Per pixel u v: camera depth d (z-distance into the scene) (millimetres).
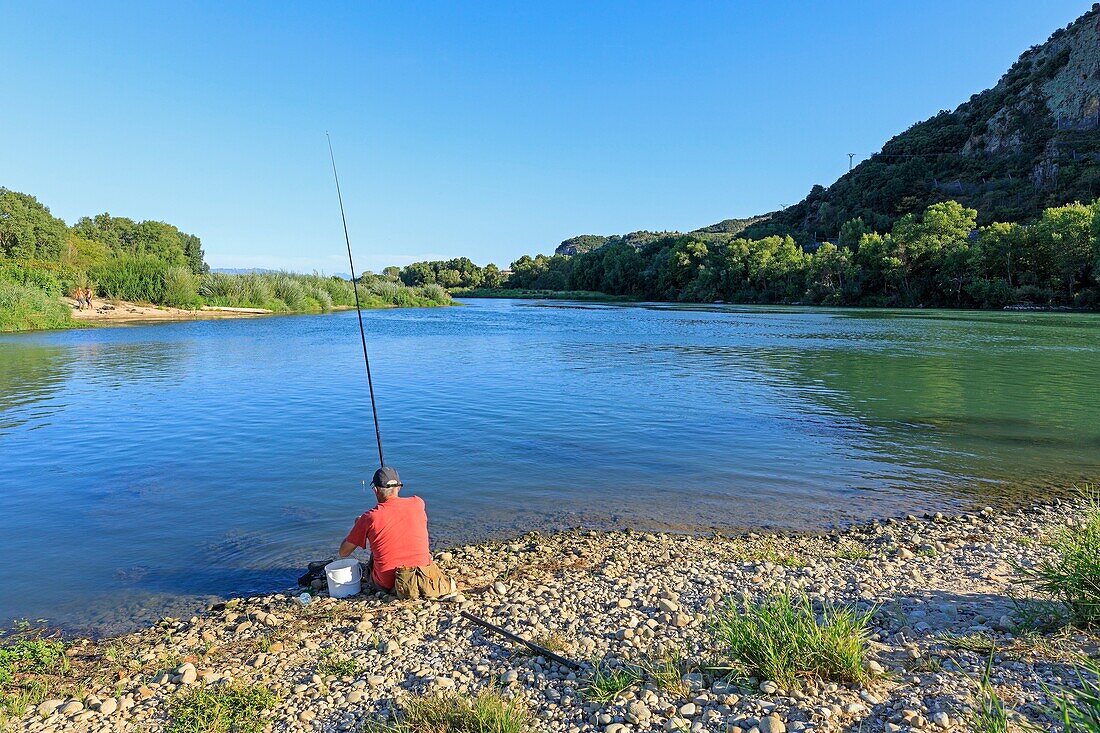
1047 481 8680
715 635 4301
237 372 18734
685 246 108375
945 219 71250
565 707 3611
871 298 75438
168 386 16141
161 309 47562
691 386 16391
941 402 14250
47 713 3756
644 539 6668
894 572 5598
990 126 128750
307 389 15789
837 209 126375
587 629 4648
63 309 37750
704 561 6008
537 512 7535
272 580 5797
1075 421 12281
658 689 3695
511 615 4938
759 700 3477
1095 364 20688
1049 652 3756
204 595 5500
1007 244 63844
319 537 6738
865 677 3609
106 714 3744
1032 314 52688
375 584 5484
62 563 6102
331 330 35219
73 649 4598
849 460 9672
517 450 10148
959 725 3121
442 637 4582
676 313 58781
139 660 4402
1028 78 134500
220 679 4105
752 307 74375
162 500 7820
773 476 8914
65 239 67688
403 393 15258
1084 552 4605
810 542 6586
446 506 7711
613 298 114188
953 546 6336
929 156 132500
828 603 4871
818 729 3166
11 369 19156
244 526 7023
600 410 13281
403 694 3844
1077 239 59125
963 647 3934
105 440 10711
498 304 86438
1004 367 20000
